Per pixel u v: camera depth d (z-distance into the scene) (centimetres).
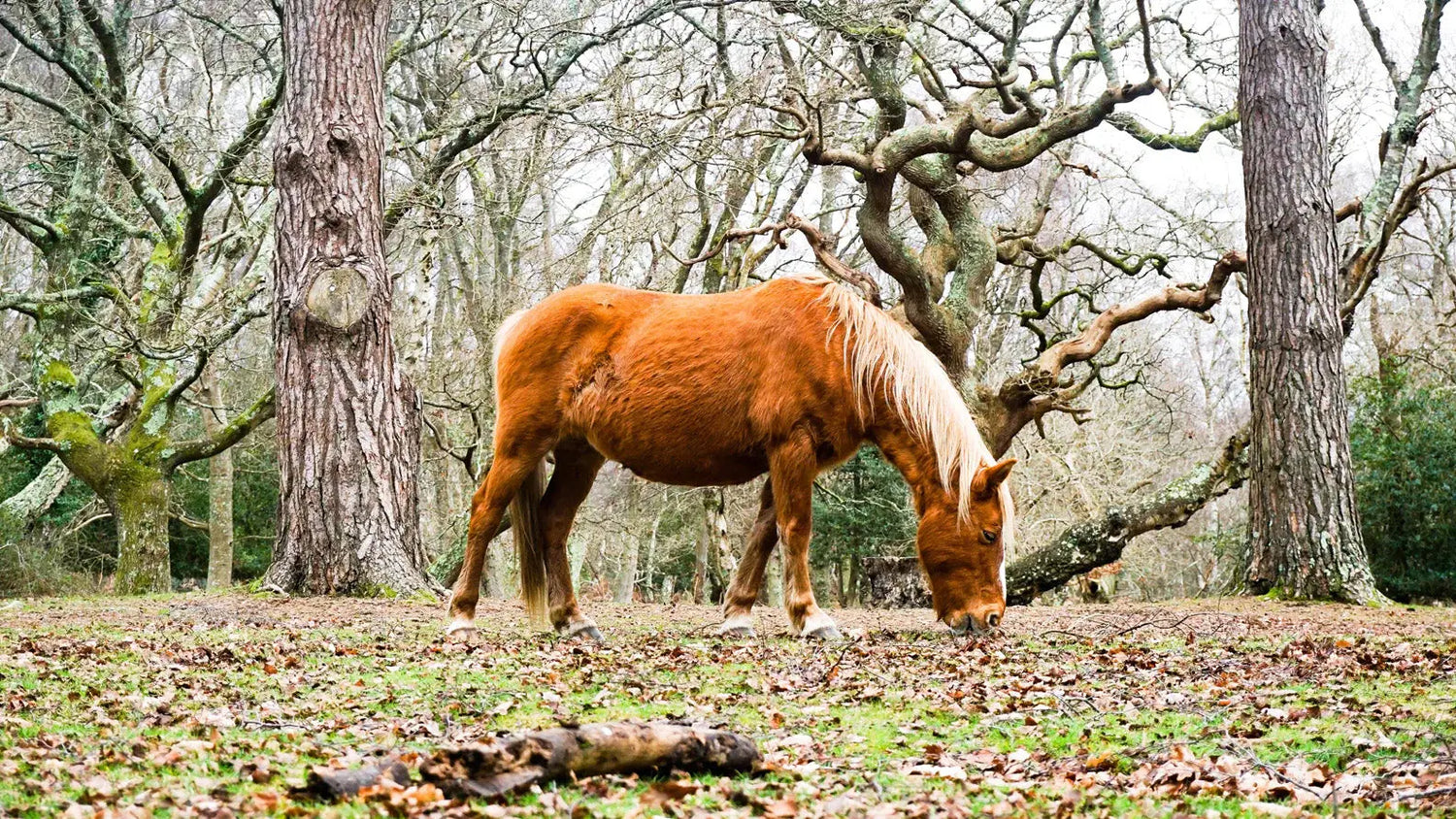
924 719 456
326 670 570
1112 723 439
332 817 267
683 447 738
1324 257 1194
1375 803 318
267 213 1978
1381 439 1845
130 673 528
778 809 290
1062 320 3212
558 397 752
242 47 2058
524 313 775
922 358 732
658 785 302
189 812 271
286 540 1095
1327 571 1157
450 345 2623
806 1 1541
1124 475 2895
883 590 1605
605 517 2561
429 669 570
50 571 2162
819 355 725
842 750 390
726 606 786
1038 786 340
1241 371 3006
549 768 304
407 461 1122
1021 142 1570
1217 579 2942
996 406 1736
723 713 459
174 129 1827
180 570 3097
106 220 2022
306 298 1080
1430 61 1547
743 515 2694
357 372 1092
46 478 2222
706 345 733
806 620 734
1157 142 1727
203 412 2480
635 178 2358
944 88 1484
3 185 2094
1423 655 618
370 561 1081
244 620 845
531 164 2016
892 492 2467
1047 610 1090
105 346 1858
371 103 1110
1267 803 316
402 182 2206
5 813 279
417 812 266
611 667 589
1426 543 1786
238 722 415
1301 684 531
